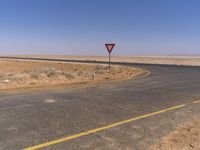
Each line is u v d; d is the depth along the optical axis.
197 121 7.00
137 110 8.27
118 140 5.43
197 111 8.23
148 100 10.02
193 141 5.40
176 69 30.86
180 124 6.69
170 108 8.62
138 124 6.66
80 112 7.88
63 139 5.47
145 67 35.06
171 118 7.31
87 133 5.89
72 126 6.42
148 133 5.92
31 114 7.56
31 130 6.06
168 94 11.57
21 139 5.44
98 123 6.71
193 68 32.78
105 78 19.58
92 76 20.67
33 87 13.63
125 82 16.39
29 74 18.14
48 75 18.91
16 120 6.89
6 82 15.10
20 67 37.59
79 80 17.94
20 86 13.96
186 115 7.68
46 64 46.22
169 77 20.06
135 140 5.43
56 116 7.36
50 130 6.07
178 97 10.79
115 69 29.62
